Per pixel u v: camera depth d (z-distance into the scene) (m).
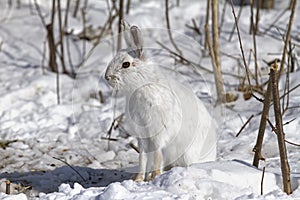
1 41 14.22
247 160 7.85
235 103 10.10
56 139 9.64
